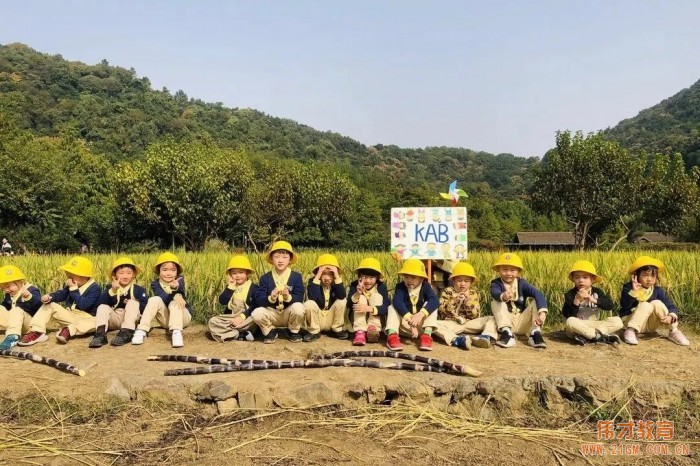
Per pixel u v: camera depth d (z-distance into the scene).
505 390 5.33
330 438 4.56
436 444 4.50
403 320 6.93
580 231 36.53
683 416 5.06
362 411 5.11
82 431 4.71
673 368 5.94
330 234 43.16
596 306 7.35
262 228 39.50
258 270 10.16
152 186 33.38
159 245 38.16
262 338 7.57
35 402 5.20
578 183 33.03
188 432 4.68
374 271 6.98
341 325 7.46
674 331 7.20
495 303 7.20
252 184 37.66
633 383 5.39
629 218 37.62
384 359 6.22
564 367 5.90
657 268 7.32
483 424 4.91
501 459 4.28
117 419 4.93
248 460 4.16
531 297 7.54
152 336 7.61
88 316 7.52
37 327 7.16
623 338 7.33
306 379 5.41
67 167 39.75
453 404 5.31
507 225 59.38
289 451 4.31
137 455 4.28
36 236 32.47
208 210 33.94
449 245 8.38
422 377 5.46
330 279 7.38
